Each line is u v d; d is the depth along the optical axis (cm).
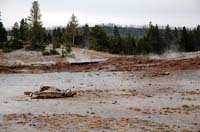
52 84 2936
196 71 3338
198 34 11412
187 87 2552
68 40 9562
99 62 5003
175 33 12231
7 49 7281
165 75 3259
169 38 11294
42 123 1373
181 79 2978
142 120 1450
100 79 3209
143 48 9838
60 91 2198
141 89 2520
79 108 1750
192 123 1412
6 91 2498
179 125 1373
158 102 1947
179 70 3500
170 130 1282
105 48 9288
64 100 2028
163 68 3769
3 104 1875
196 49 10556
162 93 2300
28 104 1872
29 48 7644
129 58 4984
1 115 1546
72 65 4838
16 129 1273
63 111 1662
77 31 9631
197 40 11106
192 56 5009
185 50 9462
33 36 7944
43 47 7812
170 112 1641
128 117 1516
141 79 3102
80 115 1545
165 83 2802
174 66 3819
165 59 4784
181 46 9581
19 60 6512
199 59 4059
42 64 5262
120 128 1298
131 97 2142
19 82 3119
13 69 4597
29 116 1520
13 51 7269
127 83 2884
